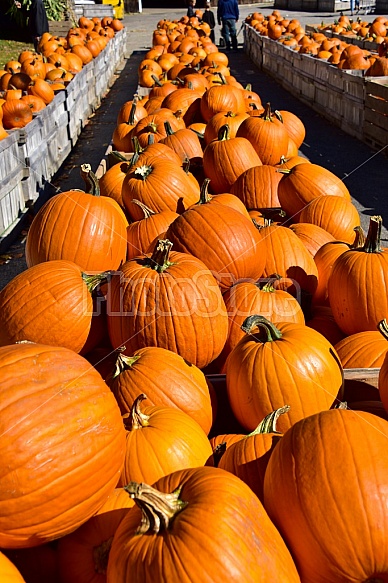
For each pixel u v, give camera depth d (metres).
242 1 46.91
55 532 1.94
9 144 7.69
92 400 2.03
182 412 2.61
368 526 1.79
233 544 1.68
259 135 6.02
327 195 4.83
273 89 17.83
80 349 3.12
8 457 1.84
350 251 3.72
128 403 2.71
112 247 3.84
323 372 2.76
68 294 3.03
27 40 24.25
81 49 15.98
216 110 7.50
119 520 2.07
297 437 2.01
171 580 1.63
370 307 3.52
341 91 12.65
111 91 18.48
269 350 2.79
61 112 11.23
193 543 1.67
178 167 4.98
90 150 11.95
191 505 1.76
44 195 9.05
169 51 15.80
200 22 25.62
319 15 35.62
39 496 1.86
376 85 10.95
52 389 1.98
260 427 2.44
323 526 1.83
